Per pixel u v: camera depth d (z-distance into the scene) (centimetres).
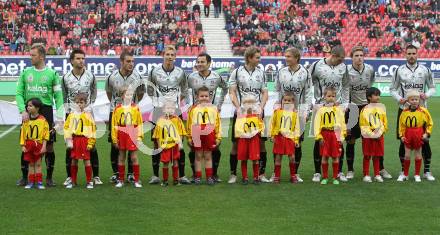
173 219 823
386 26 4034
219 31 3906
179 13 3934
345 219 827
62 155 1388
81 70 1052
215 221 815
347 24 4012
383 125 1077
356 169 1232
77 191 992
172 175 1118
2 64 3067
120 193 979
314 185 1052
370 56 3859
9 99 2673
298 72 1074
